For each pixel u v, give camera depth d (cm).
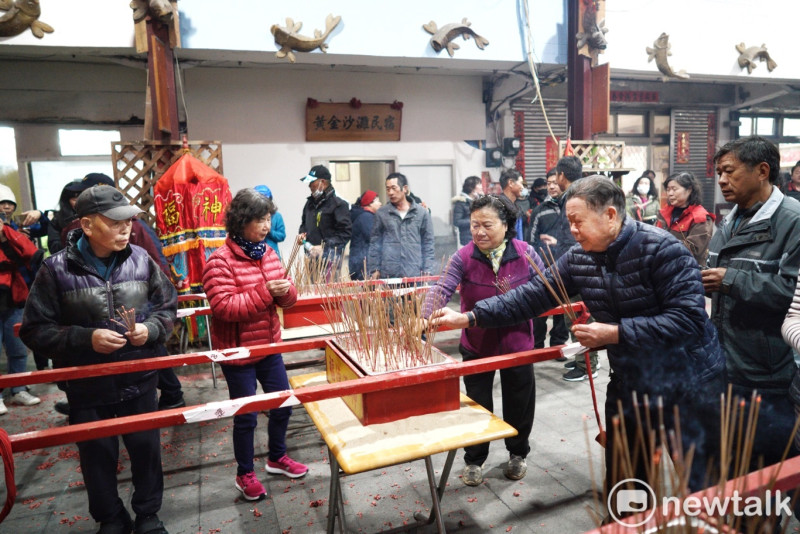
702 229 337
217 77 579
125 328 183
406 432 163
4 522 224
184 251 418
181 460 273
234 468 264
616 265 158
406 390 171
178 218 413
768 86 771
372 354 186
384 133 647
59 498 243
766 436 167
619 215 155
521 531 207
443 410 178
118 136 564
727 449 91
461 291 239
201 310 283
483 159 700
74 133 551
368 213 499
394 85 648
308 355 441
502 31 544
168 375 329
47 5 410
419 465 263
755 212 182
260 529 214
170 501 235
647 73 632
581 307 238
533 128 710
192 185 411
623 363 162
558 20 560
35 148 539
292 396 151
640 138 786
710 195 827
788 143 863
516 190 462
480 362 173
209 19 457
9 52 441
